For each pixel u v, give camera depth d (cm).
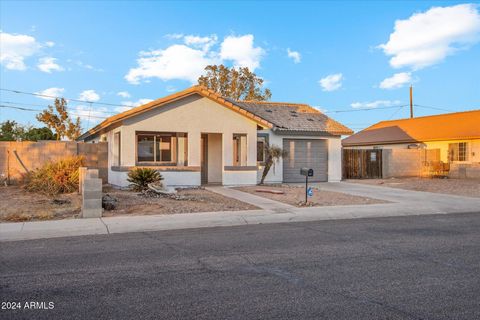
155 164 1820
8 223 1004
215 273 603
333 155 2383
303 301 485
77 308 462
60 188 1565
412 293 515
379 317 438
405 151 2802
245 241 840
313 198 1574
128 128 1759
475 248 774
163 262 666
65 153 1933
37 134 3906
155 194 1534
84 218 1080
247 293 513
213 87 3994
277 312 451
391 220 1150
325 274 598
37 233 908
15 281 564
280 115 2405
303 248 772
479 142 2692
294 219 1161
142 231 967
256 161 2017
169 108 1834
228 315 442
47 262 666
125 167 1747
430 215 1265
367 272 609
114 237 888
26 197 1438
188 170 1867
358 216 1234
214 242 829
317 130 2297
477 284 553
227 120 1950
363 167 2678
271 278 578
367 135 3688
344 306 470
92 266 641
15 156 1866
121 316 439
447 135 2869
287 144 2291
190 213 1182
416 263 661
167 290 525
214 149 2092
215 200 1457
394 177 2758
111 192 1614
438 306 471
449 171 2791
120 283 554
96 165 2011
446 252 740
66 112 3934
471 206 1436
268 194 1678
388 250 755
